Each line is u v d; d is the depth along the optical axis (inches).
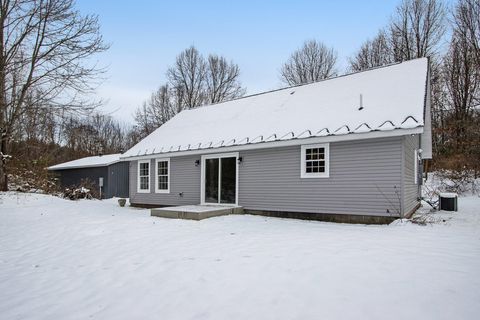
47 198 649.0
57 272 206.4
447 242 248.8
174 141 611.8
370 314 126.9
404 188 355.6
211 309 138.6
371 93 444.5
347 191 386.6
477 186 778.8
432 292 146.9
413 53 1202.0
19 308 150.6
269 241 267.6
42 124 565.3
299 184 427.2
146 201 640.4
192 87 1635.1
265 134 466.0
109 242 285.0
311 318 125.6
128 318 134.6
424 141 588.7
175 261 214.8
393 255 211.2
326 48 1486.2
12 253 263.3
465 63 954.7
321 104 479.8
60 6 510.6
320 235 290.7
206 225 362.6
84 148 1529.3
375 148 368.2
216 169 524.4
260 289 158.6
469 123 864.3
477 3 916.6
